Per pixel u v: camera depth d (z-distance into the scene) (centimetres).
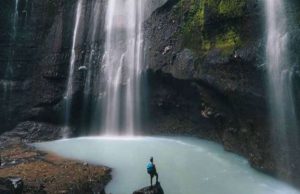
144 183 2064
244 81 2169
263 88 2045
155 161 2364
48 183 2061
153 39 2983
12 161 2486
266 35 2042
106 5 3297
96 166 2320
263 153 2097
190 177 2095
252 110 2162
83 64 3284
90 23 3338
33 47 3397
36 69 3375
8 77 3350
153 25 3014
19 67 3372
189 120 2872
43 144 2961
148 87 3002
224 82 2333
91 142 2938
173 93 2892
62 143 2950
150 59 2952
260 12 2095
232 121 2412
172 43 2864
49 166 2350
